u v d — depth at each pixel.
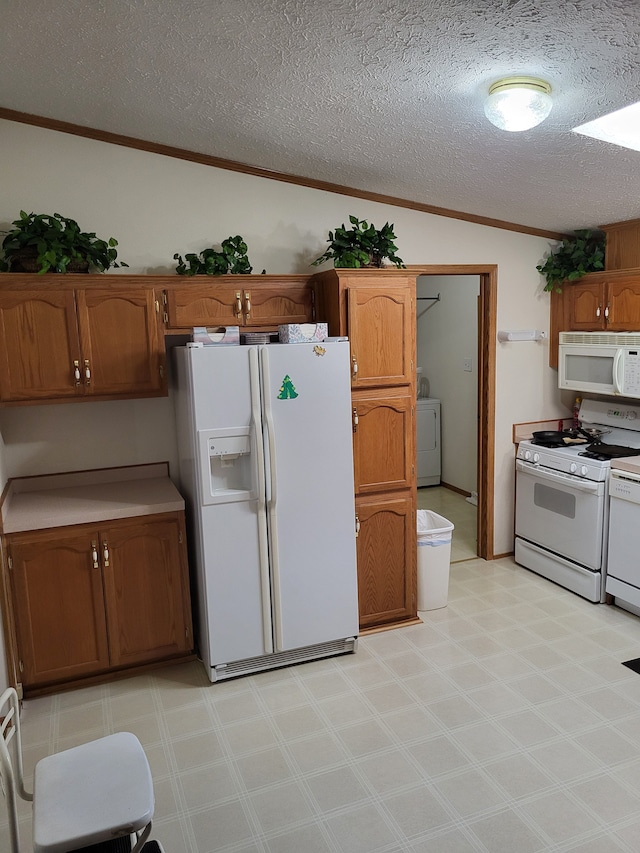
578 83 2.21
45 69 2.45
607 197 3.50
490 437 4.38
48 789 1.60
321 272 3.39
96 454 3.48
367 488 3.48
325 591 3.26
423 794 2.35
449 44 2.00
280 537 3.13
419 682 3.08
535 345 4.41
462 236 4.05
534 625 3.60
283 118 2.76
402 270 3.37
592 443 4.16
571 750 2.56
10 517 2.95
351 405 3.29
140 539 3.13
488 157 3.02
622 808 2.25
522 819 2.21
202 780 2.46
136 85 2.56
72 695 3.07
